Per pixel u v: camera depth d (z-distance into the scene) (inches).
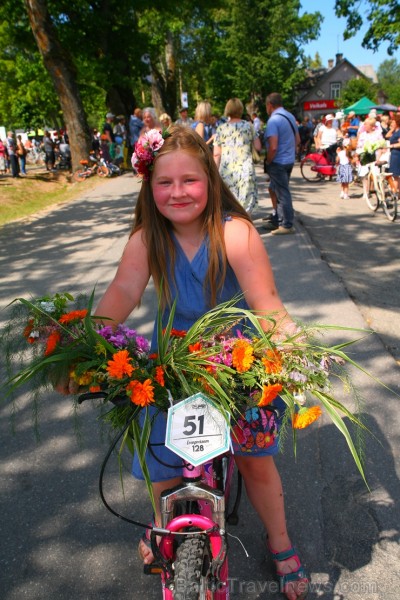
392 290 210.4
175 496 65.1
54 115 1541.6
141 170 70.2
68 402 138.3
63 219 406.0
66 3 794.2
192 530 63.6
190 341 63.6
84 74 812.6
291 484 107.1
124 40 885.8
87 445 122.2
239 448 72.7
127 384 59.9
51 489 109.2
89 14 813.2
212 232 70.4
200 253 71.2
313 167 562.3
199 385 61.2
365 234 304.8
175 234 72.6
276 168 286.4
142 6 852.0
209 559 63.7
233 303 71.1
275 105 284.0
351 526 96.1
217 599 68.9
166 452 71.3
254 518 99.0
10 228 379.9
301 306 192.9
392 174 343.3
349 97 1704.0
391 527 95.4
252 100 1785.2
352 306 191.3
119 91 950.4
